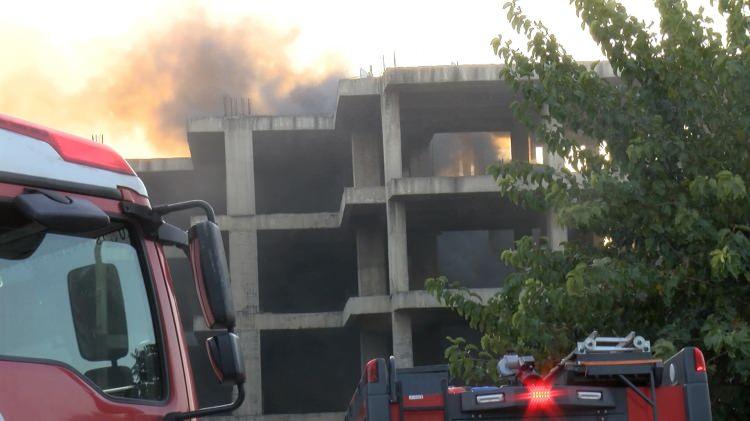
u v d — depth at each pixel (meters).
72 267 4.52
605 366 7.78
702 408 7.50
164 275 5.00
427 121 48.22
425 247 52.16
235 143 49.06
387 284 48.69
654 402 7.74
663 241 10.59
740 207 10.15
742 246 9.92
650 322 10.84
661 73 10.75
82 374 4.39
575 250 11.31
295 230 49.47
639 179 10.63
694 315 10.50
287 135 50.09
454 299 11.72
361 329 47.62
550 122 11.38
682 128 10.86
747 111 10.42
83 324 4.48
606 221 10.84
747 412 10.46
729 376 10.45
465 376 11.48
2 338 4.18
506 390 7.68
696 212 10.11
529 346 11.24
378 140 48.62
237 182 48.91
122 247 4.80
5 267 4.27
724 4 10.55
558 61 11.36
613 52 10.98
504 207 46.44
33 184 4.45
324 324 47.34
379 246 48.44
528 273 11.20
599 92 11.05
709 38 10.59
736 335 9.50
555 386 7.72
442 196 43.47
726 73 10.23
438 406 7.63
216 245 4.60
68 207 4.27
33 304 4.31
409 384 7.68
